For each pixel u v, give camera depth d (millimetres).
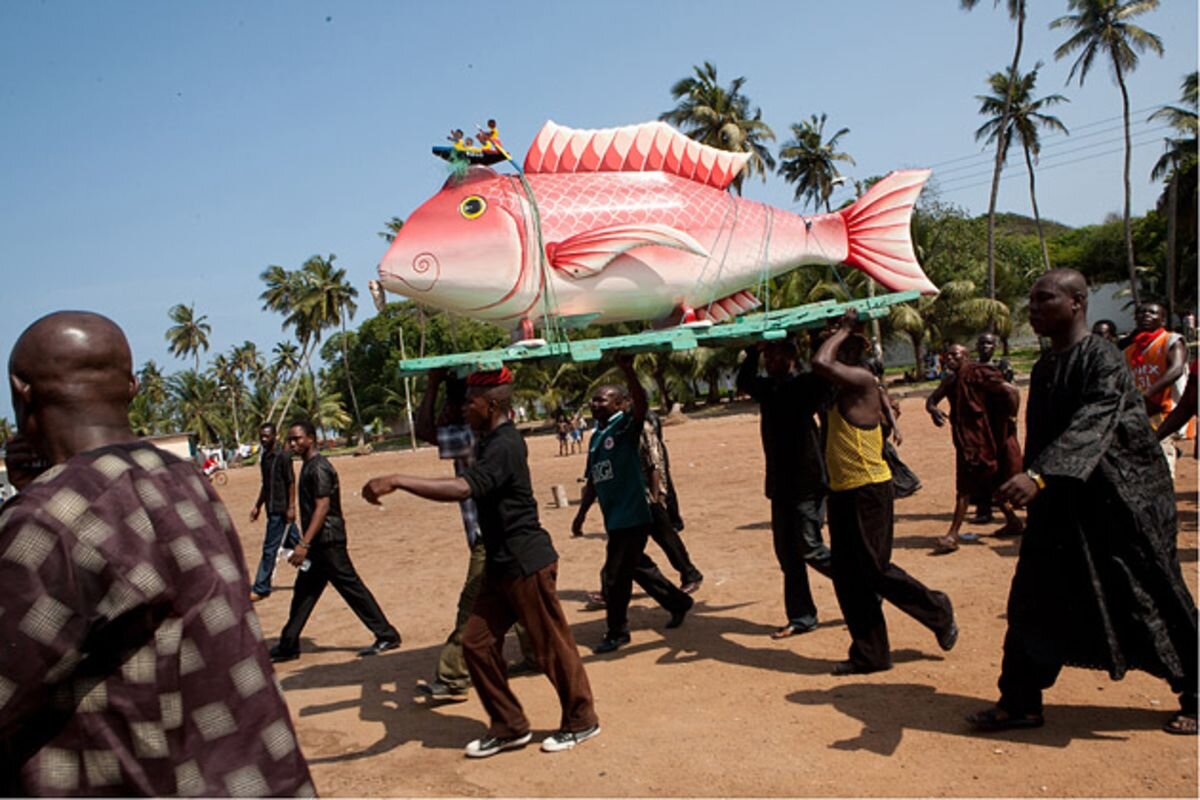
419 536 13133
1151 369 7133
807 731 4227
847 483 4891
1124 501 3641
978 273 41781
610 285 5332
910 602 4848
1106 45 34312
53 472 1931
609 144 5609
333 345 68000
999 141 34875
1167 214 38531
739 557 8508
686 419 35094
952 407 7648
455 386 5773
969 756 3773
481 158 5434
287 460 9117
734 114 36531
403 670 6168
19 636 1760
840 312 5410
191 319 74438
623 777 3920
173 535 1946
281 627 8070
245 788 1917
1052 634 3793
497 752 4430
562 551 9930
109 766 1839
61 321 2100
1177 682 3748
